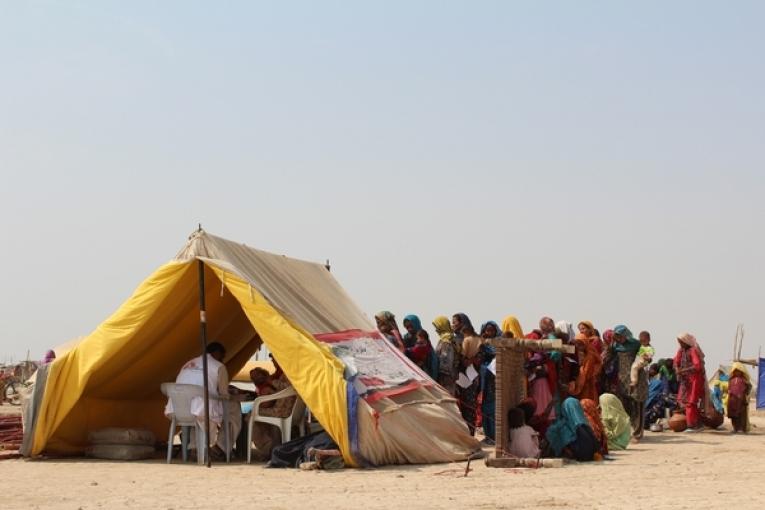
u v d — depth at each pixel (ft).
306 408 55.93
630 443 67.67
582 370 61.98
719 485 42.68
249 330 62.90
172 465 51.90
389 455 50.52
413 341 63.31
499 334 65.36
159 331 54.49
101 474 47.62
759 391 102.17
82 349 53.67
